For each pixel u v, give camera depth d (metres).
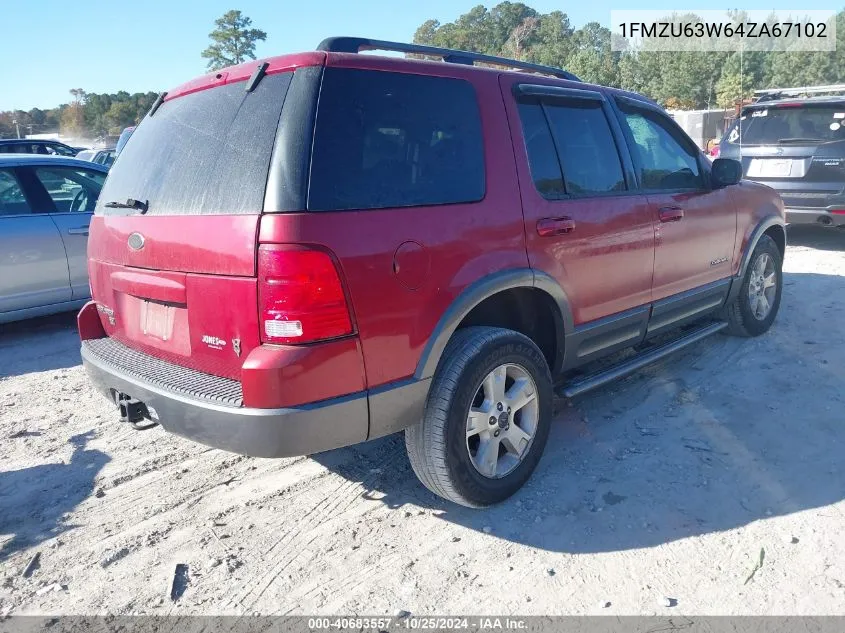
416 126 2.80
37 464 3.67
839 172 7.93
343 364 2.48
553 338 3.48
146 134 3.21
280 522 3.07
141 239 2.86
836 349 4.96
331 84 2.56
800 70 55.19
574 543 2.84
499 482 3.07
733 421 3.89
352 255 2.45
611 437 3.76
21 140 13.77
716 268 4.60
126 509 3.21
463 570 2.70
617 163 3.75
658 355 4.12
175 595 2.60
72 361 5.50
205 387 2.60
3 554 2.89
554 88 3.47
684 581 2.58
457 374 2.81
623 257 3.67
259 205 2.41
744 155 8.72
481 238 2.90
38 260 5.90
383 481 3.41
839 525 2.88
